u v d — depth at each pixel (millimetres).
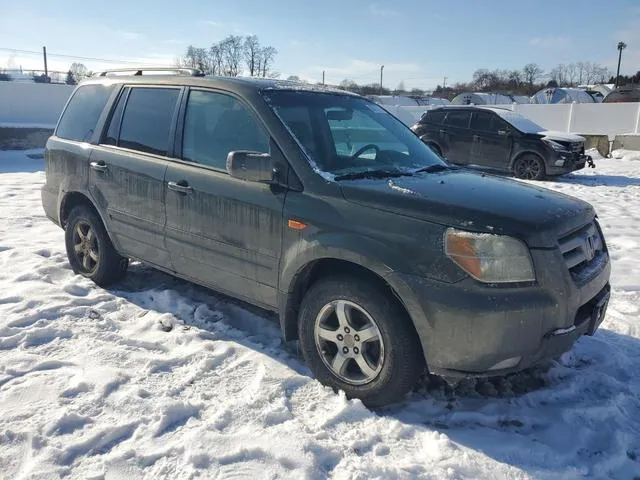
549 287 2953
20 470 2641
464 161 14508
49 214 5520
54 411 3064
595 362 3951
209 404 3227
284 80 4434
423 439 3004
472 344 2898
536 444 2988
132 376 3475
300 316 3486
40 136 18031
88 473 2631
